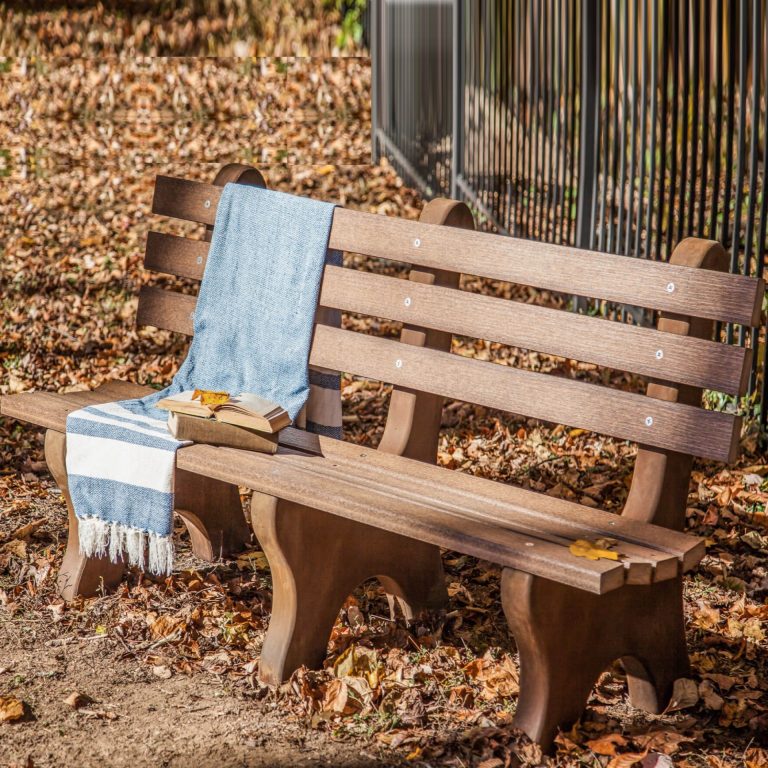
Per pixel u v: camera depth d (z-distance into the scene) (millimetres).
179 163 12438
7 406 4254
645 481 3398
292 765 3207
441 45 10797
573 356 3562
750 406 5832
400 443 3994
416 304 3934
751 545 4664
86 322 7961
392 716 3451
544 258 3639
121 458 3906
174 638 3932
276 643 3668
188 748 3297
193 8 18953
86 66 15914
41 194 11039
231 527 4676
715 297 3268
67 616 4125
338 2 19094
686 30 6102
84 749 3289
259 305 4348
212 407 3854
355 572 3807
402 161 12211
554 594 3117
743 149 5613
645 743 3305
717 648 3896
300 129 14039
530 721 3250
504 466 5602
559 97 7906
